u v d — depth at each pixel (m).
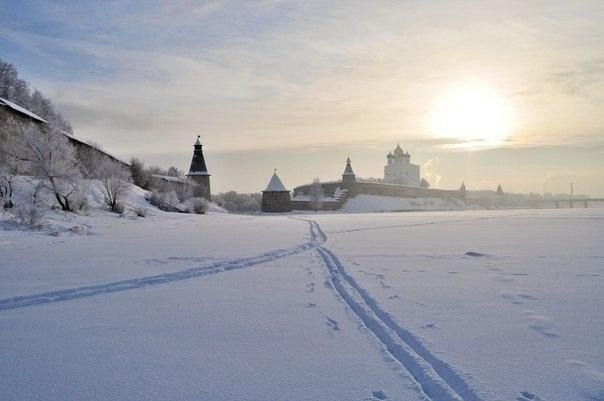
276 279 9.79
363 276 9.73
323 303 7.58
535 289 8.31
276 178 95.62
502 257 12.52
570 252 13.48
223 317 6.77
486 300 7.48
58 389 4.34
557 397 3.93
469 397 3.99
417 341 5.43
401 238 18.86
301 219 41.12
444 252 13.84
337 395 4.11
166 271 10.77
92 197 35.53
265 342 5.61
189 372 4.71
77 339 5.82
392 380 4.41
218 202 99.38
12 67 71.69
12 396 4.20
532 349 5.13
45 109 73.56
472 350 5.10
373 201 105.50
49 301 7.92
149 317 6.82
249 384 4.39
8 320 6.71
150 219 35.91
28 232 20.58
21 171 29.52
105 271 10.80
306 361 4.95
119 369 4.81
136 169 56.31
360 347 5.38
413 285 8.73
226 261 12.36
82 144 45.53
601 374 4.41
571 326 6.00
